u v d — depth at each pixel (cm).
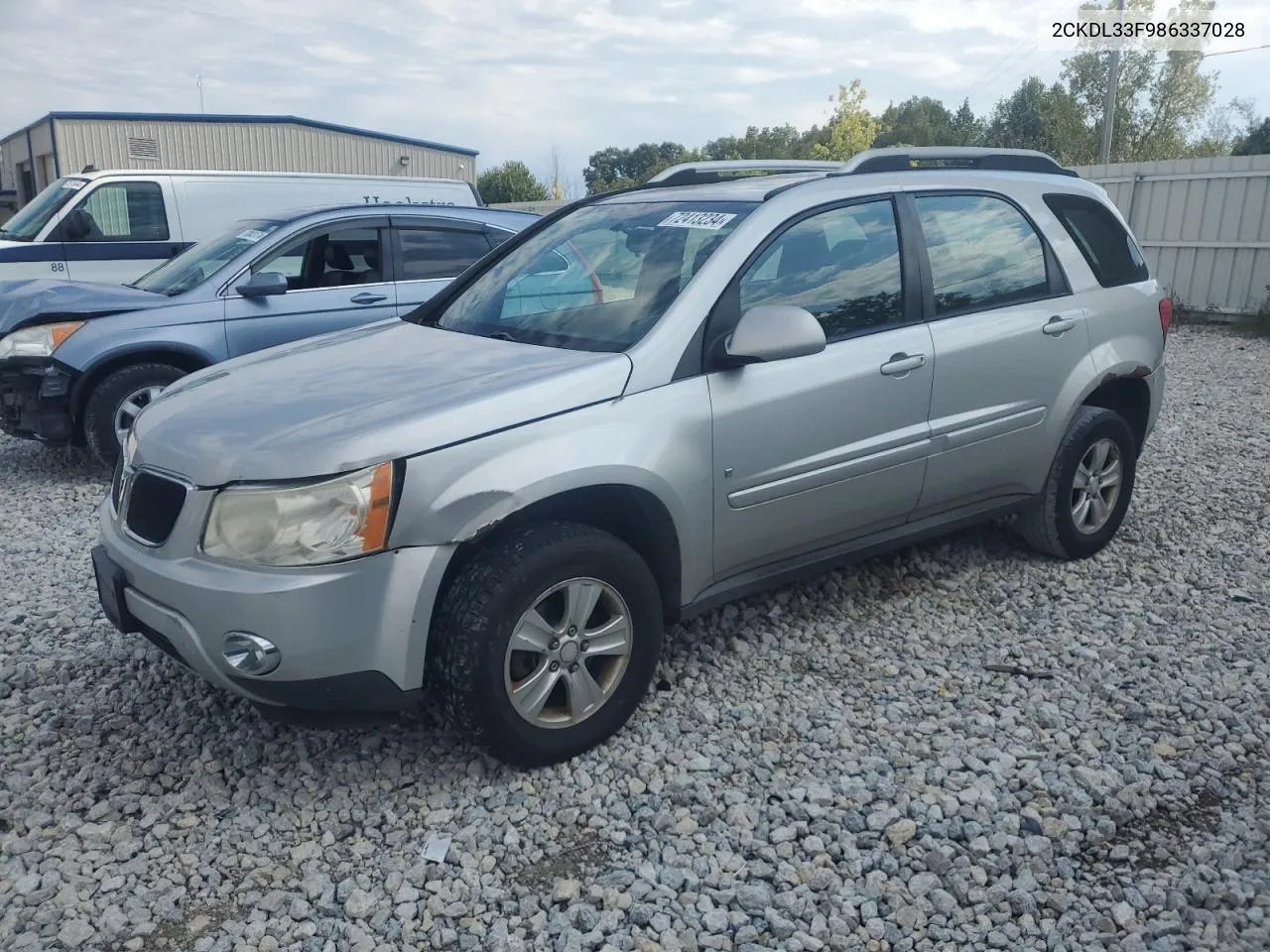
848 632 455
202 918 286
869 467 420
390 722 331
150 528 338
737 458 379
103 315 720
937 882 298
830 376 402
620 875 299
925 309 442
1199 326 1508
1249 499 646
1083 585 506
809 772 350
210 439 332
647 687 368
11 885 299
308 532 306
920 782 343
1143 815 328
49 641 457
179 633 320
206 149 2419
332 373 377
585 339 383
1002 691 405
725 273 386
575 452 338
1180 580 513
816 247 415
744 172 511
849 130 4222
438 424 321
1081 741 367
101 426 716
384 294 790
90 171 1080
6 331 709
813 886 296
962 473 459
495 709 328
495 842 316
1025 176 511
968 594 495
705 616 466
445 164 2917
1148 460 742
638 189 484
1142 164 1600
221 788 344
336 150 2603
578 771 348
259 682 310
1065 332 491
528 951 274
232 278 745
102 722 387
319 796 340
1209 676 414
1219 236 1513
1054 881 298
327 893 294
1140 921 282
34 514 655
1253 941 274
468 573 327
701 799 332
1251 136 3938
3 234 1054
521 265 454
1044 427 488
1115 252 539
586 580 343
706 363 375
